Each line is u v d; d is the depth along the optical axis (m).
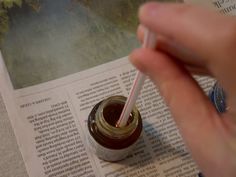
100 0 0.30
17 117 0.27
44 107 0.27
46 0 0.30
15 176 0.26
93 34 0.29
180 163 0.27
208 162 0.20
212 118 0.19
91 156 0.27
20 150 0.26
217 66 0.17
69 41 0.29
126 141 0.25
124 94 0.28
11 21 0.29
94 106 0.26
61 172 0.26
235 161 0.19
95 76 0.28
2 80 0.28
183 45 0.18
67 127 0.27
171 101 0.20
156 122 0.28
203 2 0.31
